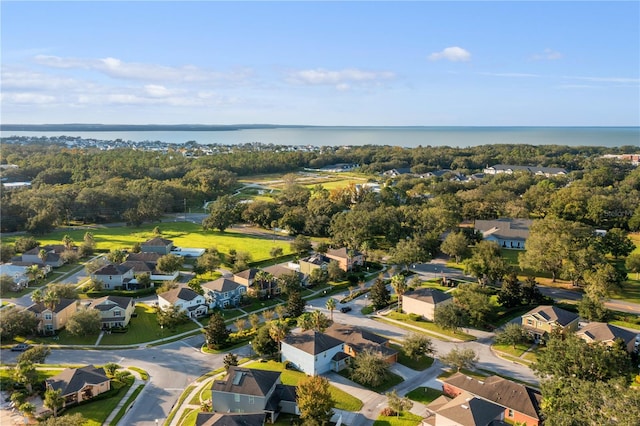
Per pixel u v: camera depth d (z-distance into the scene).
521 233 155.00
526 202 189.12
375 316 101.19
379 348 79.81
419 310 99.75
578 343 67.31
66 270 129.88
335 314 101.94
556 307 92.19
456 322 88.06
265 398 63.69
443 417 59.50
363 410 65.88
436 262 139.50
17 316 85.88
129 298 100.44
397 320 98.88
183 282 121.88
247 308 105.69
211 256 127.75
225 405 65.12
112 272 116.62
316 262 127.31
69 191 198.75
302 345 78.19
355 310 104.50
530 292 101.69
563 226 127.31
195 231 179.38
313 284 120.62
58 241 158.25
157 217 193.00
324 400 59.78
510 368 78.00
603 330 80.56
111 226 187.50
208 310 103.31
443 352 83.88
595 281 100.50
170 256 125.94
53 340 87.69
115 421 63.00
